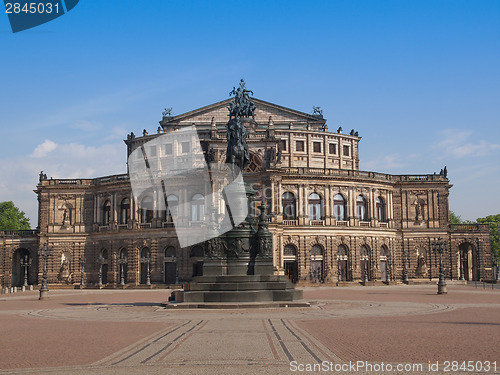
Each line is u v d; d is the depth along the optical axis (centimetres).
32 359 2338
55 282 12781
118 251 12462
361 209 12706
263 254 4856
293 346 2583
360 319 3819
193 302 4647
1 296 8994
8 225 17800
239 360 2245
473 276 13538
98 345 2697
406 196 13188
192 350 2495
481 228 13150
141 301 6494
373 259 12488
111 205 12688
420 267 12800
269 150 11781
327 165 13812
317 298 6650
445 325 3431
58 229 13038
